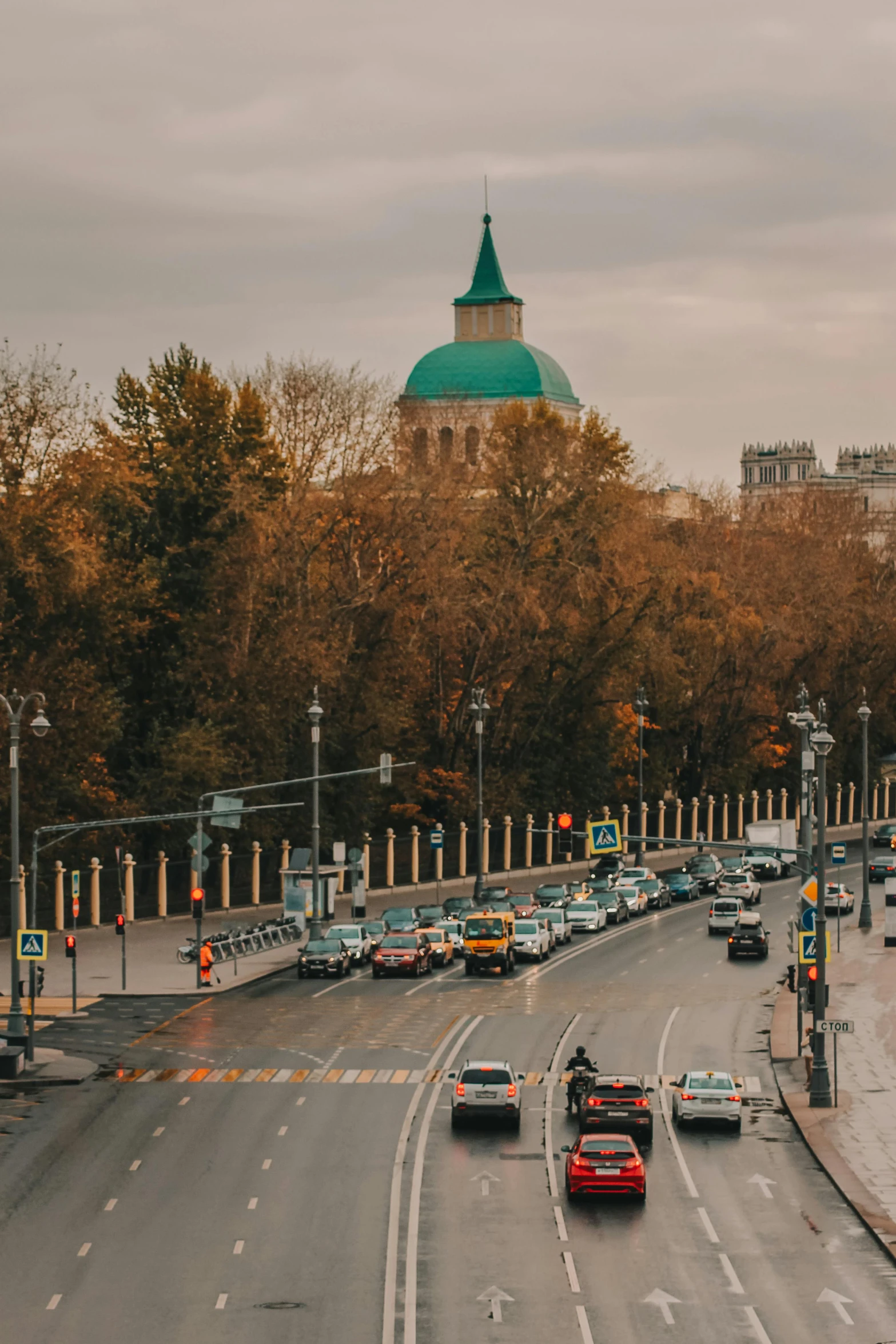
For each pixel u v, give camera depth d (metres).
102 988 91.62
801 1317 40.81
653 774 173.38
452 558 140.25
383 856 135.38
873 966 101.06
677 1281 43.69
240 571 124.94
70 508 114.31
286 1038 77.81
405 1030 80.00
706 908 131.50
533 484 152.62
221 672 124.50
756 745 184.88
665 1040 78.19
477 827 142.00
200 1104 64.19
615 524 154.62
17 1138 58.66
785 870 149.50
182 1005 87.00
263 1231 47.81
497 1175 54.44
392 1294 42.34
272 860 127.62
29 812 109.88
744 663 174.75
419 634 141.88
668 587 155.50
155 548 126.06
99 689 115.94
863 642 192.38
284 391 134.12
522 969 100.81
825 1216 50.09
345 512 133.00
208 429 126.38
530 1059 73.69
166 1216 49.25
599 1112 59.41
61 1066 70.94
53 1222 48.59
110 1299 41.75
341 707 135.00
